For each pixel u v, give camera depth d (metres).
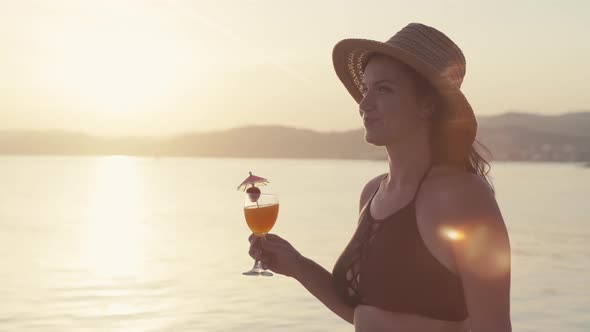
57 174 77.44
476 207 1.75
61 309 9.59
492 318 1.70
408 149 1.91
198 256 14.79
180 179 66.75
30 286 11.31
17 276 12.28
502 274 1.72
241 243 17.09
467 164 1.89
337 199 34.50
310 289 2.25
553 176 79.62
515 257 14.73
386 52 1.88
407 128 1.90
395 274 1.86
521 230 20.52
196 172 94.56
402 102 1.90
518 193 40.38
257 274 2.24
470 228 1.74
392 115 1.91
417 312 1.85
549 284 11.39
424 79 1.89
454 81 1.94
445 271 1.81
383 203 1.96
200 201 33.94
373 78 1.94
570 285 11.28
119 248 16.23
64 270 12.98
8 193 39.62
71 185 51.22
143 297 10.40
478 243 1.73
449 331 1.84
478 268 1.72
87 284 11.48
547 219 24.06
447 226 1.77
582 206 30.08
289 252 2.27
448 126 1.88
